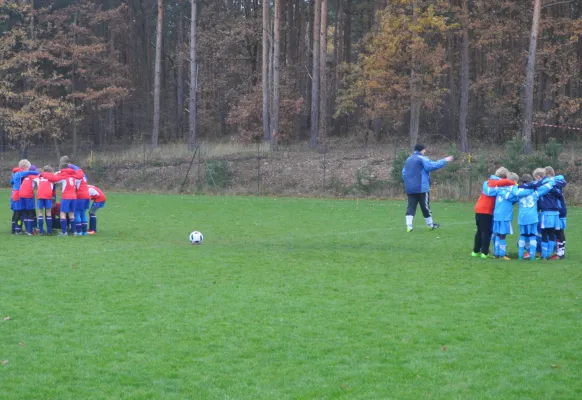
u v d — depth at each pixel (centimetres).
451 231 1823
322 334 792
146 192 3497
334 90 5319
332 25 6397
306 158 3831
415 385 634
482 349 739
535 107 4100
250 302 947
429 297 985
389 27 3547
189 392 616
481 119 4350
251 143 4719
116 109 5691
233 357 711
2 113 4303
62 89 4912
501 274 1173
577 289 1045
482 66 4494
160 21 4441
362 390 621
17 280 1094
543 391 620
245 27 5150
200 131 5769
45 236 1692
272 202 2802
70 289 1027
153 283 1075
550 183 1324
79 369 674
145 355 716
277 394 611
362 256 1379
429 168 1772
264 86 4503
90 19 5159
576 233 1784
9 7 4372
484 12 3812
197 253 1401
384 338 777
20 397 604
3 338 772
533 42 3225
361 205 2655
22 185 1702
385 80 3703
